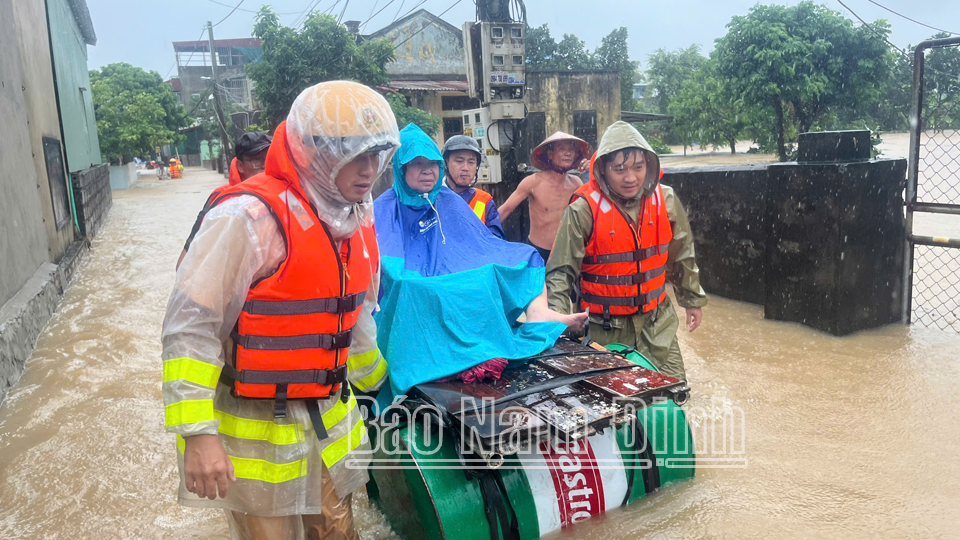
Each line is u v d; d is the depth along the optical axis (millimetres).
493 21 9281
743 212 7160
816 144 5988
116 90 41406
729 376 5059
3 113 7727
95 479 3979
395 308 3254
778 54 25250
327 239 2312
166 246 12898
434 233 3699
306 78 21281
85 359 6348
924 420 4188
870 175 5805
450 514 2742
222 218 2186
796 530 3043
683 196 7938
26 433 4723
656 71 66688
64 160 12547
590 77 27672
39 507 3693
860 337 5879
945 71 15297
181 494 2441
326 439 2496
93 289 9477
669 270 4473
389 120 2297
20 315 6562
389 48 22375
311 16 21500
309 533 2648
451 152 5254
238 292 2248
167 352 2150
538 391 2951
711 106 42031
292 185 2283
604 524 3090
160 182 35562
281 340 2330
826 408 4426
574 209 4043
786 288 6336
